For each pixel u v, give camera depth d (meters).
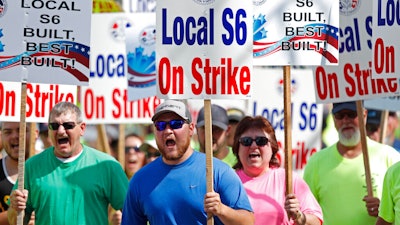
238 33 11.61
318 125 17.25
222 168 11.46
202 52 11.60
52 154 12.86
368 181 13.29
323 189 13.95
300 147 17.22
